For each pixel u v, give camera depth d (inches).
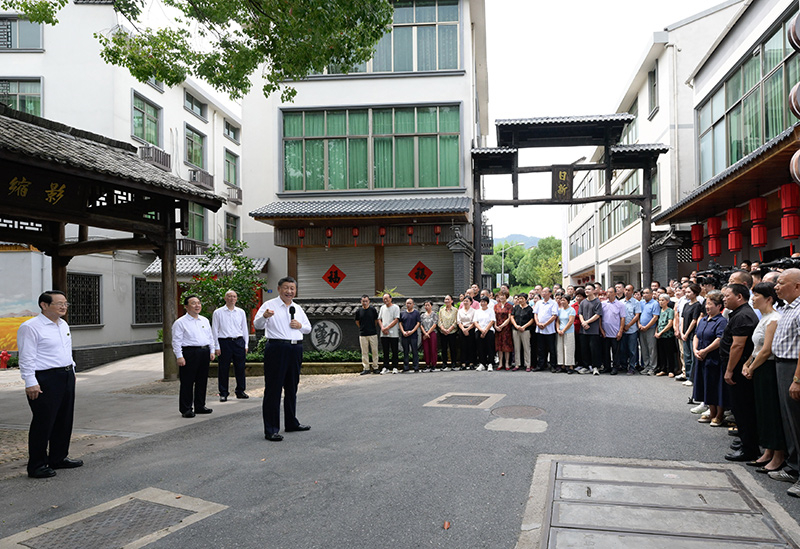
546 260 3235.7
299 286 735.1
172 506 178.9
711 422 266.7
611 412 293.4
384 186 734.5
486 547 146.9
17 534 161.0
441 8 735.1
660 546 143.3
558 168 707.4
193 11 426.3
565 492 180.7
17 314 707.4
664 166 745.6
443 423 275.0
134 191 458.6
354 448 236.7
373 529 158.2
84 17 773.3
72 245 531.8
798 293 184.1
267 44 408.5
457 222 684.1
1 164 352.5
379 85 735.1
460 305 502.9
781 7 462.0
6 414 382.0
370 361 526.9
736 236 510.9
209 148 1029.2
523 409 302.2
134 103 824.3
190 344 336.5
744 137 547.8
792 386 175.5
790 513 163.5
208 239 987.9
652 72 827.4
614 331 442.9
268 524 163.0
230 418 322.3
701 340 269.0
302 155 743.7
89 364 681.6
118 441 273.7
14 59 768.3
